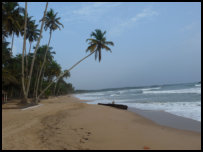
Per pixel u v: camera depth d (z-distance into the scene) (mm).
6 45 25328
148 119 9711
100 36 23016
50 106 16344
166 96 27203
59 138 5109
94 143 4812
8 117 9156
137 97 31250
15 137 5023
